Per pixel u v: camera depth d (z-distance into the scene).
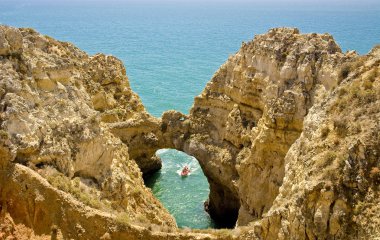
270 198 33.81
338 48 35.22
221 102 42.84
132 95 49.16
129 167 31.23
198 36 199.88
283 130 33.03
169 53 142.50
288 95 33.22
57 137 23.88
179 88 93.62
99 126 26.44
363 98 20.16
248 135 38.19
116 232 20.44
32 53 26.14
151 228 21.19
